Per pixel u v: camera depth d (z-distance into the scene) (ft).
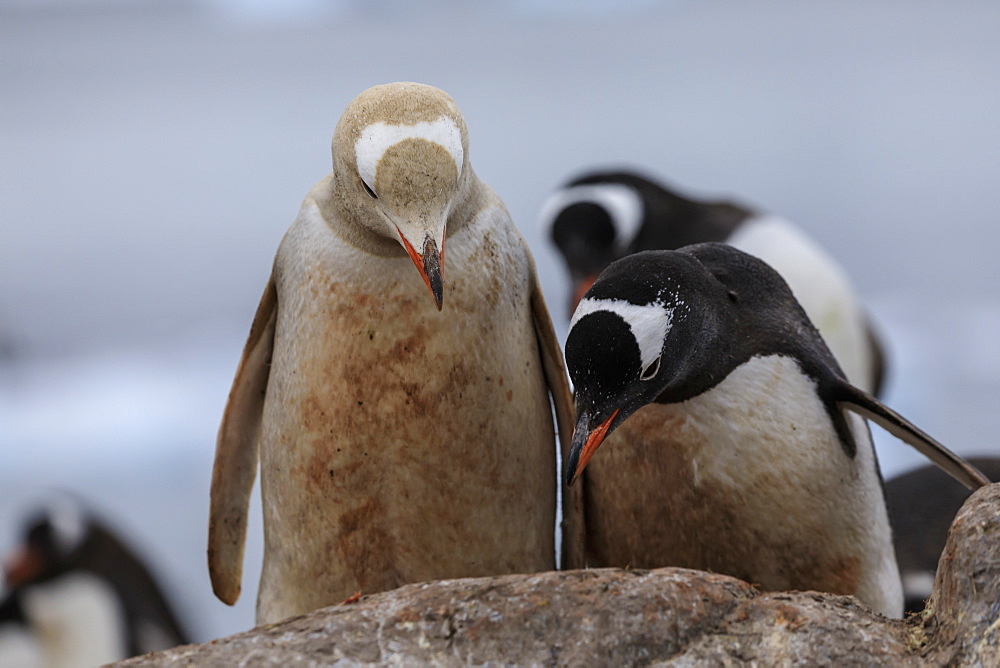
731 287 17.01
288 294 16.21
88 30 333.42
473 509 16.22
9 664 46.83
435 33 321.73
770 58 253.85
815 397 16.42
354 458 15.87
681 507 16.49
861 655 12.88
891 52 248.52
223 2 360.69
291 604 16.92
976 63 236.02
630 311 15.01
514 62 275.59
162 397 76.79
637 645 13.10
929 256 116.06
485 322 15.76
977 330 79.61
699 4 315.58
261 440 16.92
